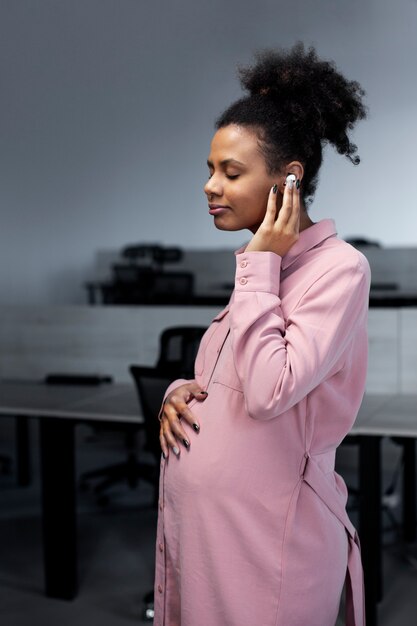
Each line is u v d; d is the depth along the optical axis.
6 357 4.69
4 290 9.01
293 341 1.08
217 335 1.29
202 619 1.17
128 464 4.30
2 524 3.89
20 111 8.80
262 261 1.12
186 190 9.52
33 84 8.81
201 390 1.25
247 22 8.80
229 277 8.15
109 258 8.89
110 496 4.34
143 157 9.44
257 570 1.15
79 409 3.21
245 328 1.09
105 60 9.01
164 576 1.28
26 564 3.36
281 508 1.15
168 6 8.93
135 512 4.06
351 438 3.08
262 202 1.16
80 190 9.33
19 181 8.99
